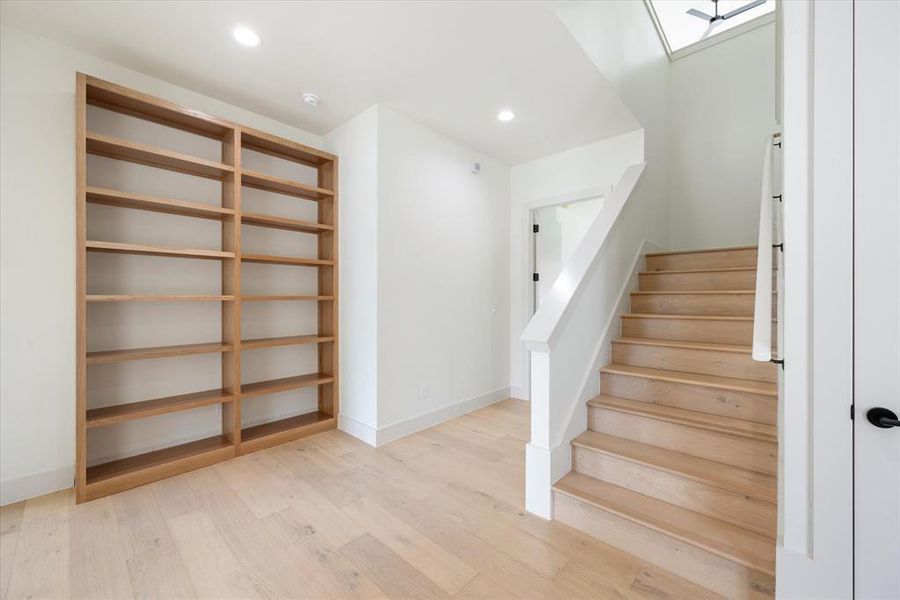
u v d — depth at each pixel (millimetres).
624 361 2529
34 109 2115
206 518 1896
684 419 1901
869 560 1083
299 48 2236
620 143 3445
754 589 1358
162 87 2566
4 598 1392
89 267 2303
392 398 2969
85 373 2037
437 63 2385
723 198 3965
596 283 2426
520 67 2432
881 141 1055
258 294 3027
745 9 3557
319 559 1607
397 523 1864
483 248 3861
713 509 1631
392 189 2971
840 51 1101
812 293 1145
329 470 2432
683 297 2727
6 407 2029
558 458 1959
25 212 2084
